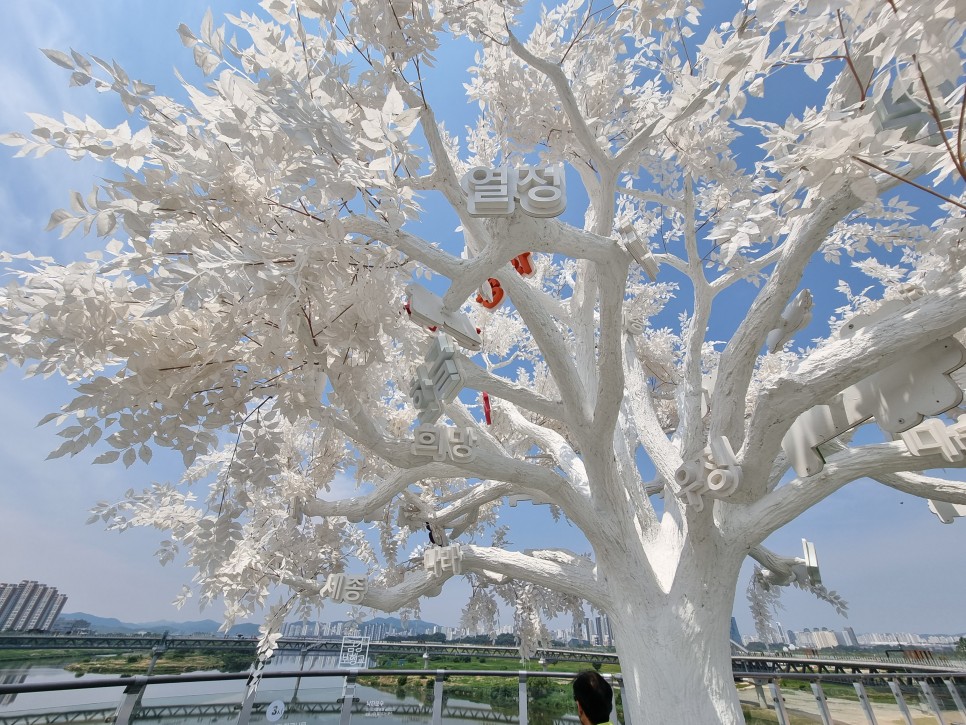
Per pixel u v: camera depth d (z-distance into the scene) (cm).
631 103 612
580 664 1008
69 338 250
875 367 276
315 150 198
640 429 608
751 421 332
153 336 281
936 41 128
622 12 422
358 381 313
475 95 600
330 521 655
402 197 244
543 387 985
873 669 1066
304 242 250
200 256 231
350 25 287
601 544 472
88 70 228
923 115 180
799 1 157
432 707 688
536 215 284
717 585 428
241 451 290
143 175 255
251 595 550
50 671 940
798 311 367
